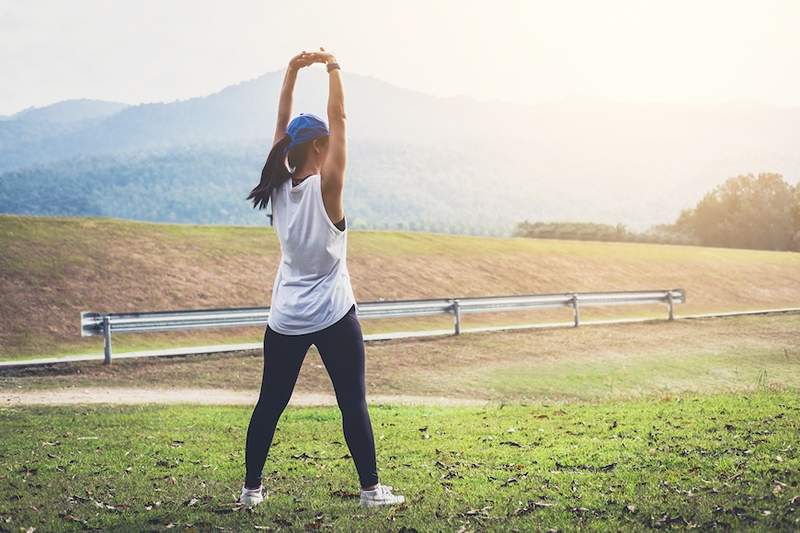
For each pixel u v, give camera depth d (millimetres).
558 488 5520
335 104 4672
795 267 43625
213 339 20484
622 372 15812
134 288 22641
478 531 4355
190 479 6156
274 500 5141
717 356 17797
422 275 29531
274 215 4723
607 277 34750
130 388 13906
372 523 4473
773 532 4172
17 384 14078
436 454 7355
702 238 95250
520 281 31531
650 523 4461
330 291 4664
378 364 16453
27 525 4688
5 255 22906
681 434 7797
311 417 10477
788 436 7332
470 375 15461
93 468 6707
